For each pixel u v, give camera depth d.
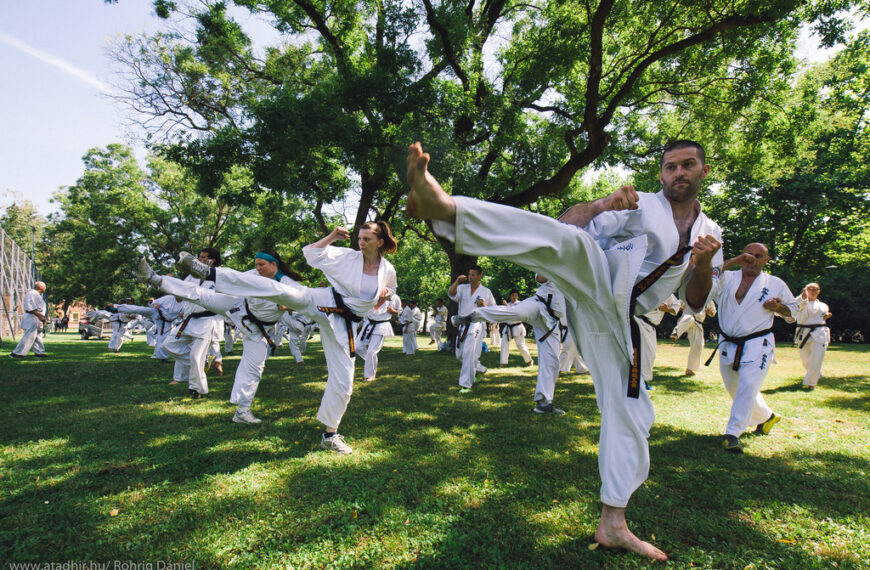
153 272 4.34
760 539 2.58
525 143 13.22
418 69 11.52
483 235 1.98
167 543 2.47
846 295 22.09
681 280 2.58
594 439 4.47
